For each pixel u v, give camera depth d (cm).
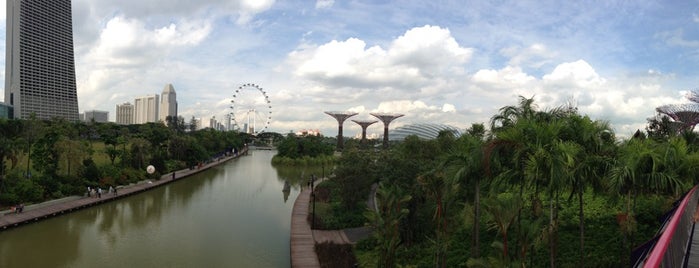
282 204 5122
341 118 15012
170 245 3250
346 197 4009
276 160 10644
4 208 3800
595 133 1747
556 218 1648
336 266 2520
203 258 2953
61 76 19362
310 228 3503
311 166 10144
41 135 5362
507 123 1956
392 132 15775
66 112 19725
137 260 2880
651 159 1655
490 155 1642
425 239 2672
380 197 2178
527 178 1576
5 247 3086
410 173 2809
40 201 4147
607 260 1827
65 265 2745
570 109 1941
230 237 3519
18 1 17112
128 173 5897
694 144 2775
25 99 17462
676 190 1647
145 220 4091
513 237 2244
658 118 5169
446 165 1883
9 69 17150
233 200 5331
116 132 10138
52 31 18712
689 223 1252
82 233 3534
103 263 2802
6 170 4522
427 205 2611
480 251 2248
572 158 1528
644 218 2098
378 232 2125
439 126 12331
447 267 2194
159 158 7162
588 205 2541
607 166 1677
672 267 624
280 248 3231
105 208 4591
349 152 4462
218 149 12081
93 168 5212
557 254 1994
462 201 2219
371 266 2489
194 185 6619
